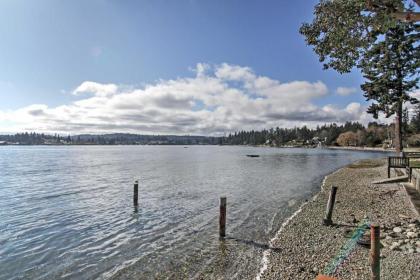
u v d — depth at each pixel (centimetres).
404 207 1453
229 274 838
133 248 1070
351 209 1511
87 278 837
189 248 1056
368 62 1884
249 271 851
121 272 870
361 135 14562
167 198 2075
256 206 1772
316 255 931
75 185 2783
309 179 3197
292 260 907
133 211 1667
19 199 2055
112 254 1014
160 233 1248
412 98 2995
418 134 8125
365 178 2800
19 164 5588
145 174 3794
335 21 1017
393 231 1070
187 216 1542
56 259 973
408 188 1745
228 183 2892
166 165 5406
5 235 1230
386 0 789
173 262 934
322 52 1125
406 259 814
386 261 811
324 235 1125
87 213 1625
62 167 4900
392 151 10150
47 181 3083
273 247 1034
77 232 1273
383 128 13788
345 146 15862
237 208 1722
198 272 857
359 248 959
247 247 1050
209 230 1277
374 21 911
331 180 2917
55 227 1351
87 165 5372
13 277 847
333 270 804
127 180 3161
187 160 7038
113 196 2169
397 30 2659
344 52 1072
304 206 1689
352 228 1184
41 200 2016
